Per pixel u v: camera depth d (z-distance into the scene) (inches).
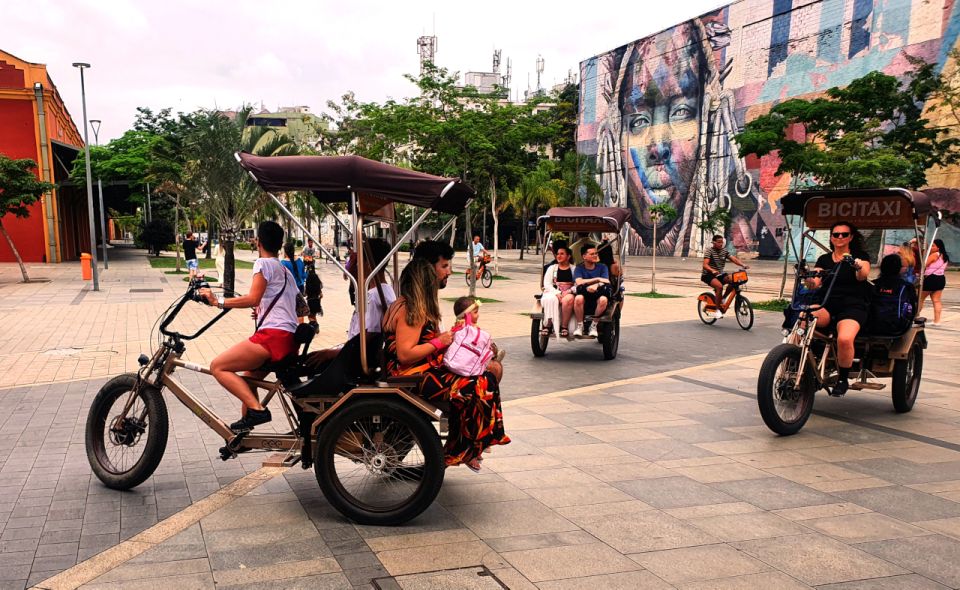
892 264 253.4
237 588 123.7
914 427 238.8
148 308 637.9
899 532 149.4
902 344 246.4
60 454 206.5
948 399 282.7
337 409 154.9
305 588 123.8
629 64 1818.4
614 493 173.3
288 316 172.2
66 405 270.8
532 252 2225.6
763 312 629.0
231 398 277.9
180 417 249.1
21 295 752.3
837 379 249.9
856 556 137.6
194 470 191.0
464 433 158.6
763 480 183.2
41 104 1237.7
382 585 125.0
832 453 207.6
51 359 376.8
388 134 658.2
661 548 141.2
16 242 1300.4
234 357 166.9
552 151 2278.5
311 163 158.2
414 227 160.4
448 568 132.1
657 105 1736.0
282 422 239.9
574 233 457.1
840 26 1277.1
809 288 245.1
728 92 1525.6
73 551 139.3
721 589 124.3
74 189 1542.8
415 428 151.2
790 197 271.0
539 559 136.0
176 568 131.3
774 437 225.5
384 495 165.9
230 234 791.7
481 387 157.3
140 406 183.5
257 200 1026.1
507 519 156.5
